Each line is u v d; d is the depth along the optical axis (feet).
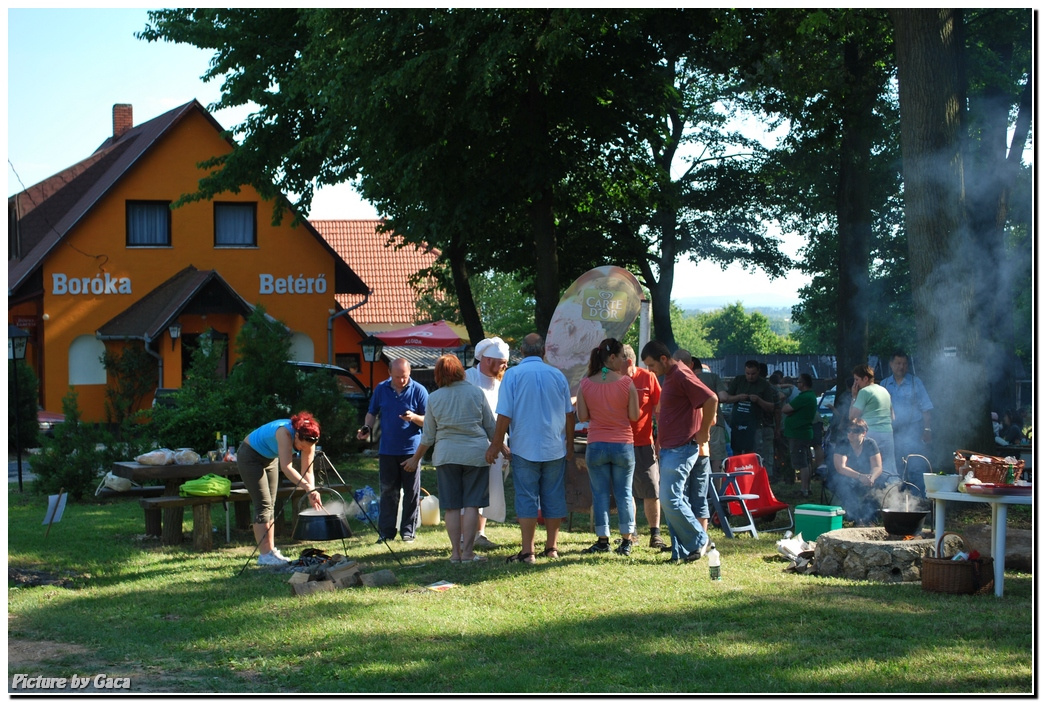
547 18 52.16
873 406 33.94
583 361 38.19
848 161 67.36
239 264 91.15
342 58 57.36
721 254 98.84
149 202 88.79
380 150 59.00
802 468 41.96
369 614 21.44
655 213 88.58
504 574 25.57
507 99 58.75
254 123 75.36
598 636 19.58
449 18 52.90
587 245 87.61
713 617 20.95
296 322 92.63
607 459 28.50
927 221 36.52
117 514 38.52
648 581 24.53
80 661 18.52
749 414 44.37
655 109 63.82
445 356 28.02
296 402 48.34
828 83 62.69
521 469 27.35
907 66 36.81
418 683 16.88
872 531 27.12
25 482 50.44
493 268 88.07
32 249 92.99
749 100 91.71
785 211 98.43
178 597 23.57
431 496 35.19
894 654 18.17
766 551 29.19
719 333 371.35
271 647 19.15
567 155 62.54
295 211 77.56
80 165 103.45
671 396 27.25
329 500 38.78
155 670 17.92
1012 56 63.57
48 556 29.32
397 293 141.38
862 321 67.41
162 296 85.20
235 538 32.81
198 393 44.27
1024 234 68.64
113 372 80.64
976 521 33.60
